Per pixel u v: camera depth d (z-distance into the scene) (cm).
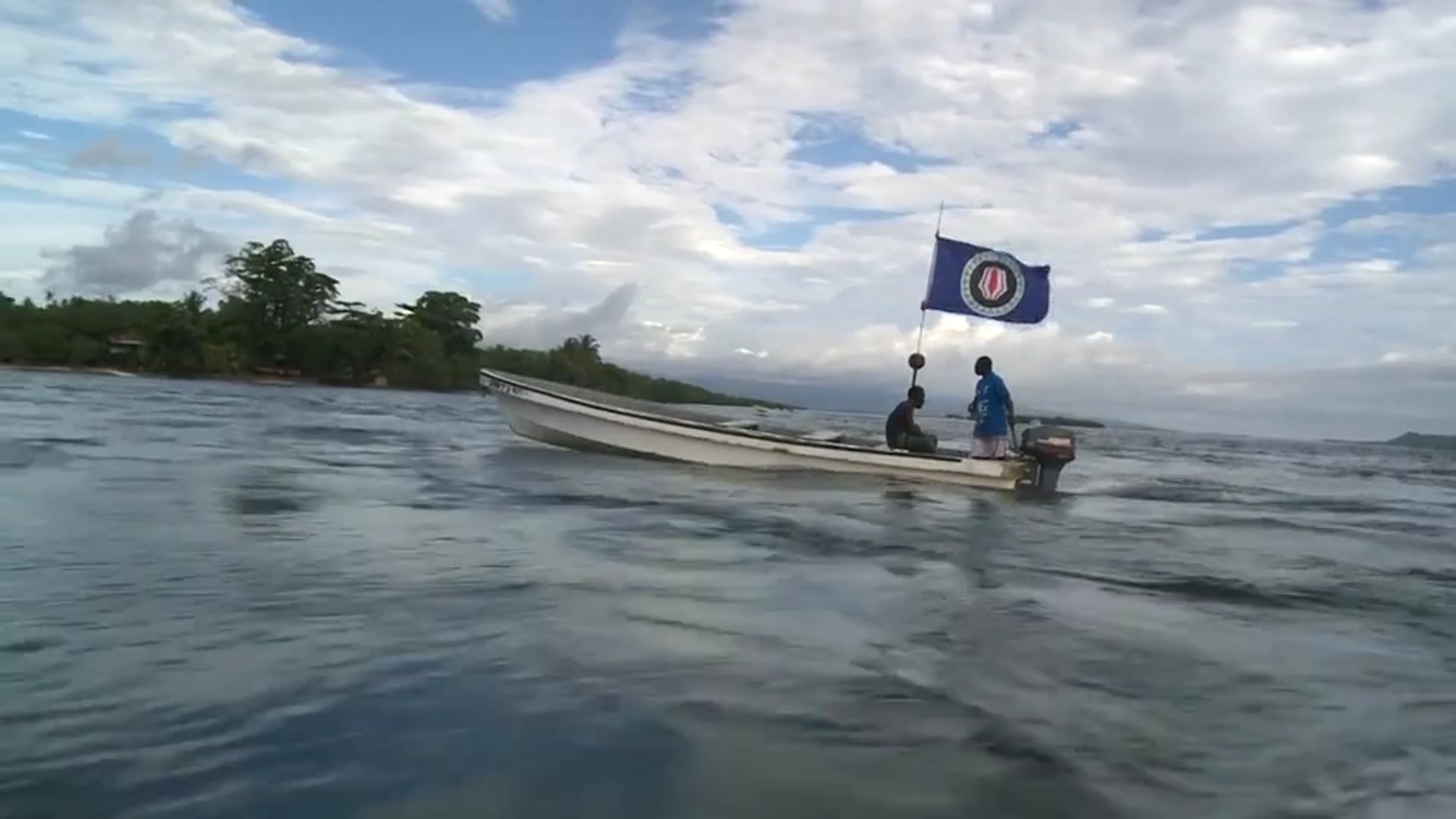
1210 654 536
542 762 338
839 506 1184
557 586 613
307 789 307
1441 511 1733
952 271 1486
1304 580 818
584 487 1237
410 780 317
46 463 1177
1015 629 571
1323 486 2425
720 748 360
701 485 1351
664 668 453
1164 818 321
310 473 1234
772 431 1683
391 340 8188
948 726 397
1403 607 719
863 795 326
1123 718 420
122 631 465
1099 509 1373
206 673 411
